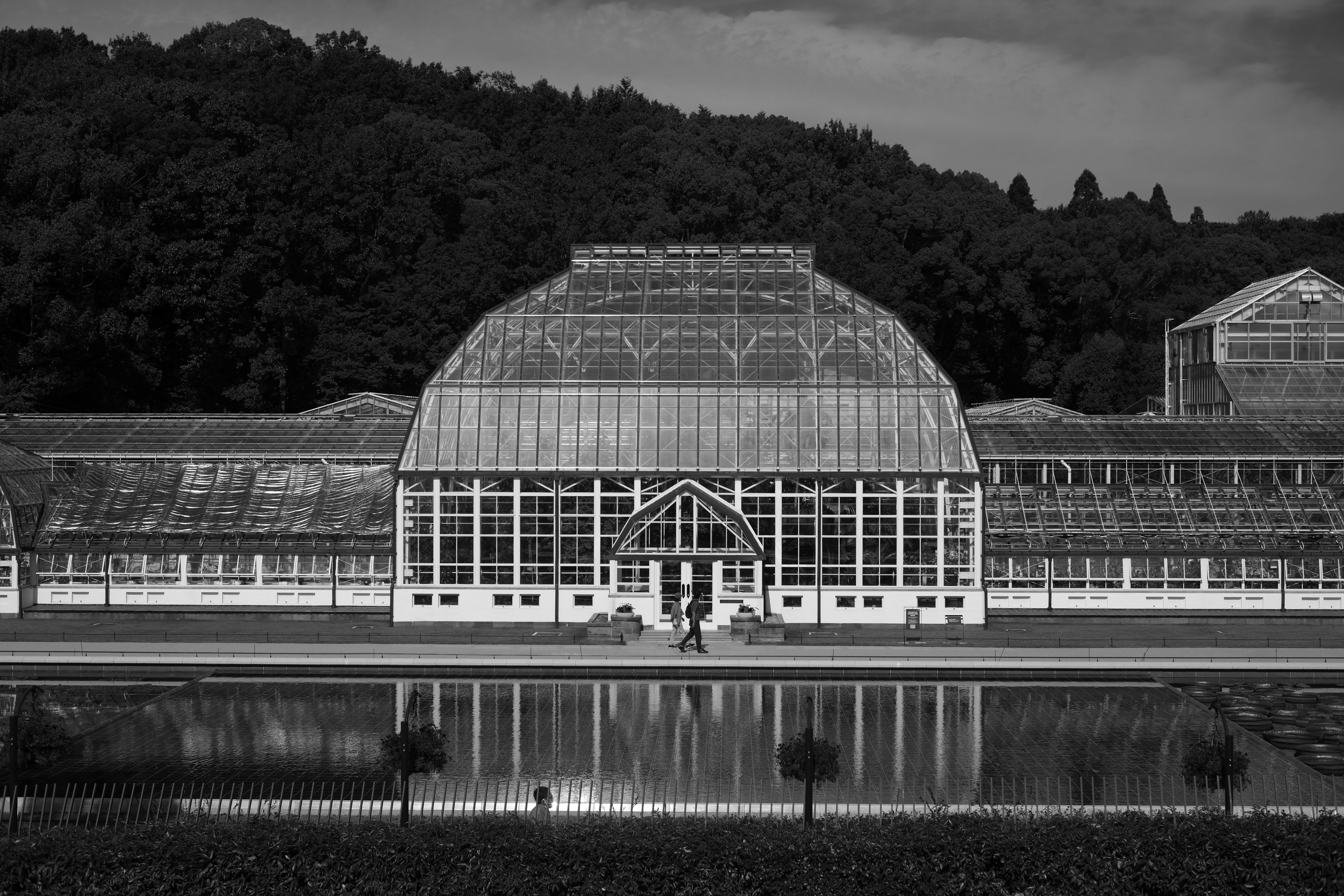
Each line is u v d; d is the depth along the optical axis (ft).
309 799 215.31
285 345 634.84
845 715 272.51
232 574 392.06
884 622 372.38
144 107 638.12
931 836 173.88
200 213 611.47
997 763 238.27
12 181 595.06
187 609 391.65
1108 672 306.14
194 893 168.86
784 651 327.26
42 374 567.59
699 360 386.11
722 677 306.76
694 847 171.73
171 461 420.77
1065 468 416.05
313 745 248.73
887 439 375.45
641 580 369.50
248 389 606.96
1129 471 416.05
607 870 170.60
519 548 373.40
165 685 299.79
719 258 417.49
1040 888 170.09
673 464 373.20
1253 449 414.62
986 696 288.71
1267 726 262.26
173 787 220.43
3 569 387.55
